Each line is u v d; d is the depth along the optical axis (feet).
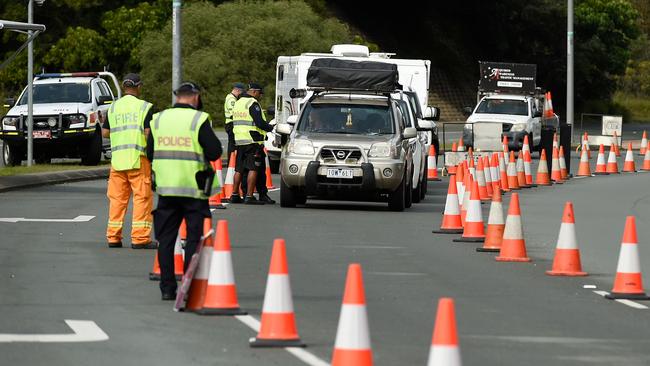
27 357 77.00
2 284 107.14
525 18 634.02
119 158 132.16
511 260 130.31
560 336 87.76
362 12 593.83
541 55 648.79
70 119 260.83
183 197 98.68
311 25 496.64
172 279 99.40
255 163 191.01
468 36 637.71
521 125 341.41
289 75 266.98
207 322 89.56
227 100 201.98
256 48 475.72
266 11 492.95
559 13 633.61
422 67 261.44
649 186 254.68
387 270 120.67
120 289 104.99
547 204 207.31
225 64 475.31
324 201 203.21
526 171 262.06
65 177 232.53
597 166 299.79
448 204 157.07
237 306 92.99
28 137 255.09
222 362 75.97
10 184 211.82
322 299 101.65
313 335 85.56
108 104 274.98
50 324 88.48
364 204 199.21
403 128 188.65
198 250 95.09
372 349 81.15
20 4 524.52
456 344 58.95
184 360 76.54
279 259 81.15
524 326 91.56
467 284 112.78
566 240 121.08
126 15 515.09
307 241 143.54
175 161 98.89
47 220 160.97
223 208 183.32
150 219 133.39
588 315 97.25
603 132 406.41
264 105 463.83
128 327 87.40
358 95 192.75
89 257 125.59
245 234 149.48
